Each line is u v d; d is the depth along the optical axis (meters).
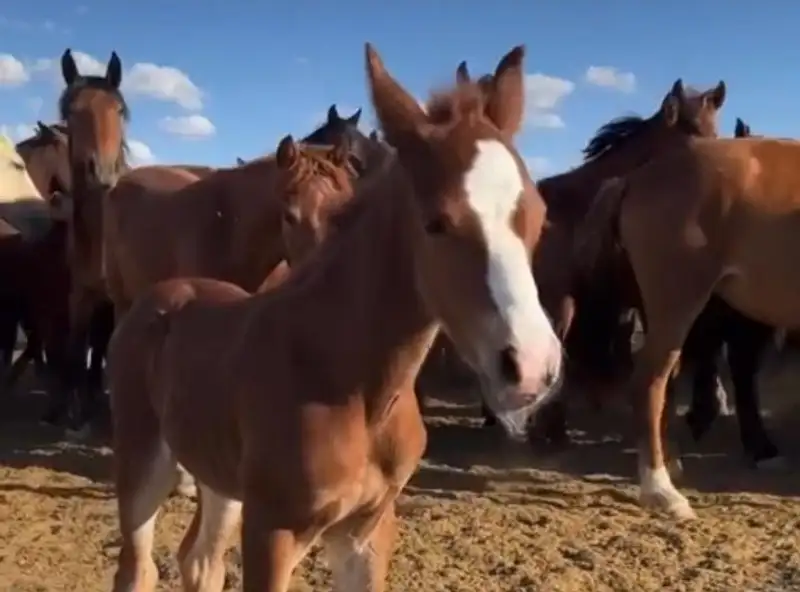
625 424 9.92
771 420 9.98
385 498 3.54
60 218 10.29
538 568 5.54
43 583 5.35
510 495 7.16
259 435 3.36
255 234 7.00
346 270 3.42
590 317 7.85
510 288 2.90
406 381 3.41
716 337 8.53
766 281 6.84
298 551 3.39
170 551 5.80
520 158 3.10
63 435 9.27
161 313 4.28
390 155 3.54
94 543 6.04
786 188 6.82
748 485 7.52
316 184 6.34
